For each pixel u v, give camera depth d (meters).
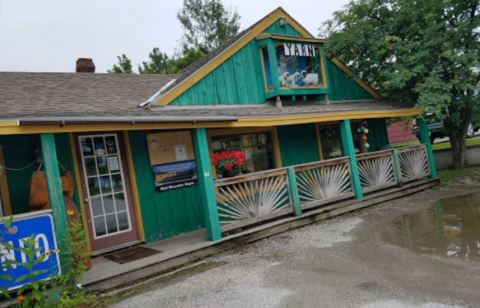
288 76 10.38
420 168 11.06
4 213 6.00
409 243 6.11
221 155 7.96
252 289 4.81
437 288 4.29
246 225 7.30
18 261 4.71
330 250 6.12
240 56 9.73
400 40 11.36
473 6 11.26
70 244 4.92
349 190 9.32
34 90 7.76
